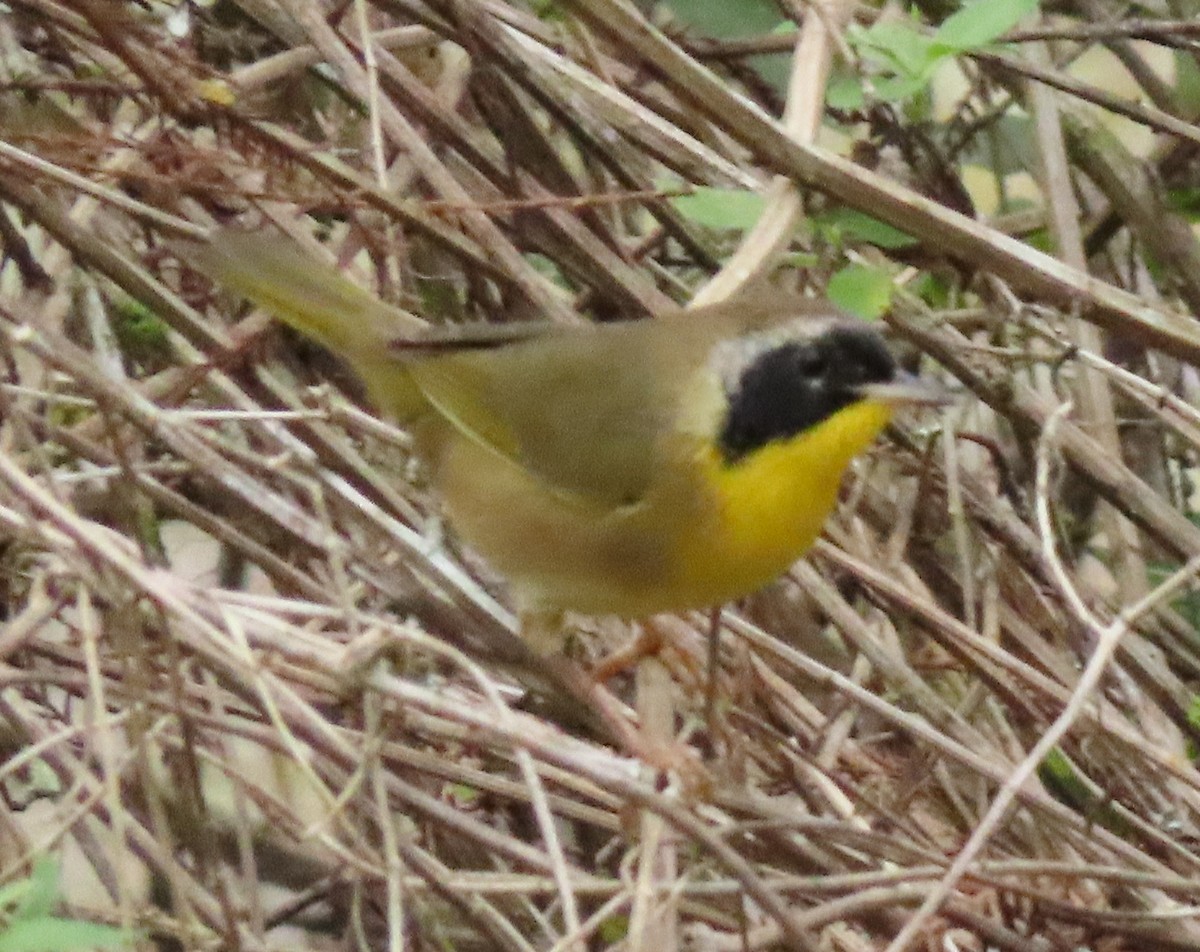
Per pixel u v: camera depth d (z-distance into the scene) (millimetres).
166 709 6102
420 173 8227
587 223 8625
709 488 6699
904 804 7594
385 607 7473
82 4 7309
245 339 7848
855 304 7277
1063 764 8031
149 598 5699
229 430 7660
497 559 7289
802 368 6645
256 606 6312
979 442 8695
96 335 7371
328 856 7094
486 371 7152
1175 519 8516
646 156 8906
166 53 7457
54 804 6832
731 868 5883
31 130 7719
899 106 8938
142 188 8086
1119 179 9461
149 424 6402
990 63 8930
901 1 9609
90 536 5645
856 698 7312
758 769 7691
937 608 8055
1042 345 8992
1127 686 7984
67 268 7703
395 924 5562
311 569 7590
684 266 9422
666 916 6008
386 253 8125
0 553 7164
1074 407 8805
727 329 6758
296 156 7785
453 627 7156
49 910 5266
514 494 7074
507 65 8227
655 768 6789
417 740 7508
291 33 8453
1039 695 8047
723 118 7492
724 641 7754
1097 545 9820
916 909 6551
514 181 8328
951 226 7738
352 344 7547
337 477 7340
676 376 6801
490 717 6020
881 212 7672
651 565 6859
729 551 6773
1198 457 9492
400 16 8531
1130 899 7461
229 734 6824
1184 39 8914
